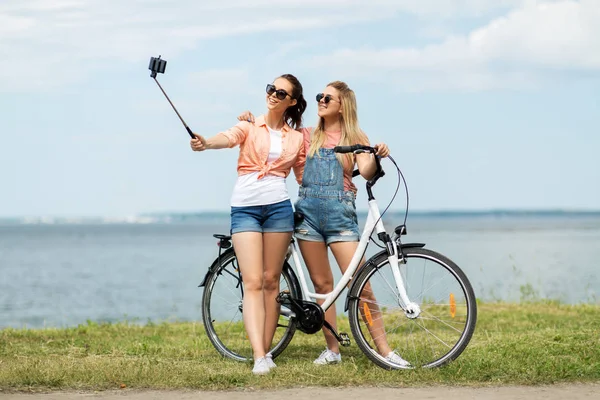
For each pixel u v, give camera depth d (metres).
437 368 5.60
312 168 6.10
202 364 6.12
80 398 4.94
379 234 5.80
